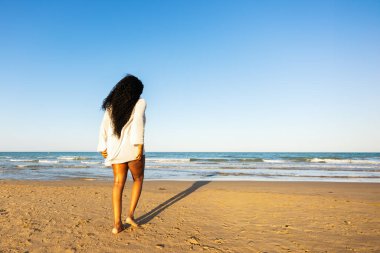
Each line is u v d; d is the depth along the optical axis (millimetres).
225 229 3506
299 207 4949
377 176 13938
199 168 19562
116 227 3250
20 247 2748
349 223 3848
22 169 17312
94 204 5074
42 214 4172
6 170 16438
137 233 3264
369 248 2852
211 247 2830
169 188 8094
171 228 3508
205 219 4016
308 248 2836
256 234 3299
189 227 3570
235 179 11891
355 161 30922
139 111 3076
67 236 3115
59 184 8984
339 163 27766
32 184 8875
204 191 7125
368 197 6453
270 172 16312
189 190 7477
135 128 3057
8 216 4000
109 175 13234
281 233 3348
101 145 3221
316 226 3682
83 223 3674
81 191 6887
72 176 12695
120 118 3080
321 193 7273
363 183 9883
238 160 34281
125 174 3277
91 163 25438
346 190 7992
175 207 4883
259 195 6301
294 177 13234
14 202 5172
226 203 5305
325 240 3098
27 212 4293
